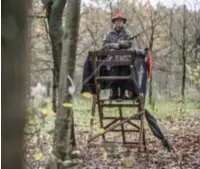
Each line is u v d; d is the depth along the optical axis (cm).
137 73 808
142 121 849
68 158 474
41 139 566
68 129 471
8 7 145
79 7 463
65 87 461
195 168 760
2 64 146
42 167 510
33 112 366
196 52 2055
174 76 2662
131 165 724
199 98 1958
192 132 1223
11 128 147
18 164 149
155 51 2506
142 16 2505
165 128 1323
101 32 2283
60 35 854
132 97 838
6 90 146
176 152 882
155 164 784
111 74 816
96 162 733
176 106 1872
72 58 464
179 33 2558
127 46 834
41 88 371
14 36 146
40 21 1144
